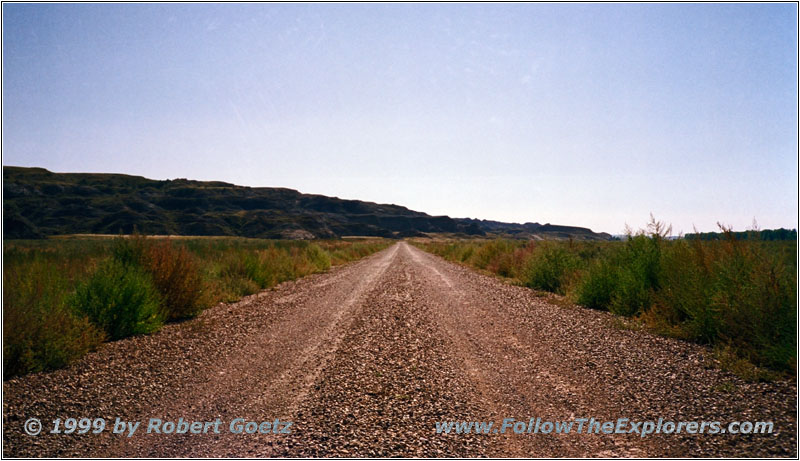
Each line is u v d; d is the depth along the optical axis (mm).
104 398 5824
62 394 5910
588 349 7984
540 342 8688
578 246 21469
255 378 6691
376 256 49000
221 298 14711
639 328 9414
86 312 9094
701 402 5391
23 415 5219
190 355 7926
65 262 15953
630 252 12984
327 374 6770
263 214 187750
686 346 7848
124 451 4461
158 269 11586
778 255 7922
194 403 5703
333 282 20359
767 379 6016
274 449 4438
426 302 13992
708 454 4227
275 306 13547
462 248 42906
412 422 5023
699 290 8539
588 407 5418
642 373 6523
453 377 6613
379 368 7051
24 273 10953
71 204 152000
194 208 185750
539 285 17734
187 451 4445
